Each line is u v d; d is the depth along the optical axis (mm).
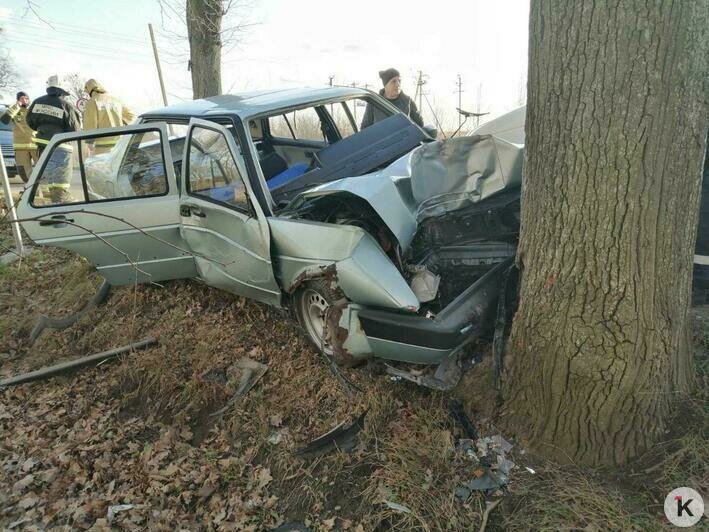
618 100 2326
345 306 3307
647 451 2662
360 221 3578
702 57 2324
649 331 2529
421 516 2582
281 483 3004
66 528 2869
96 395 3934
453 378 3248
